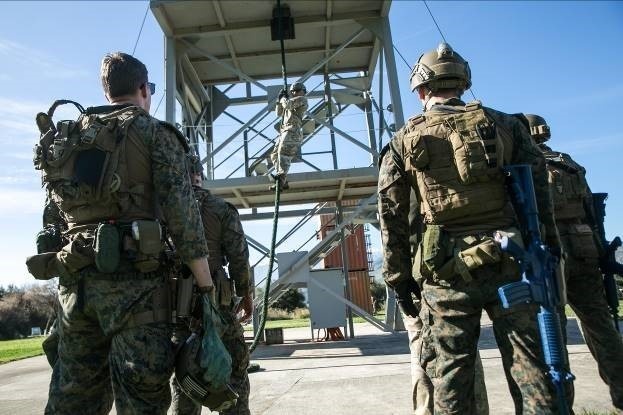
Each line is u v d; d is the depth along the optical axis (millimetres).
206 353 2119
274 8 9281
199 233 2264
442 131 2492
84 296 2176
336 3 9414
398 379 5988
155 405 2131
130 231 2164
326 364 7656
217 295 3305
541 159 2557
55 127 2438
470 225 2404
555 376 2010
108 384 2422
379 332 13234
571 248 3803
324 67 11539
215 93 12117
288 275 10867
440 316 2391
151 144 2287
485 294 2293
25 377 8844
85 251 2150
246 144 10969
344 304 11273
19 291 50875
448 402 2314
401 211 2631
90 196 2186
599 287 3852
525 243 2262
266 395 5574
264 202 11633
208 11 9219
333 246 13477
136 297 2129
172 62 9547
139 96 2600
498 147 2422
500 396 4789
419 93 2893
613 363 3732
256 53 10688
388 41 9523
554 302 2088
